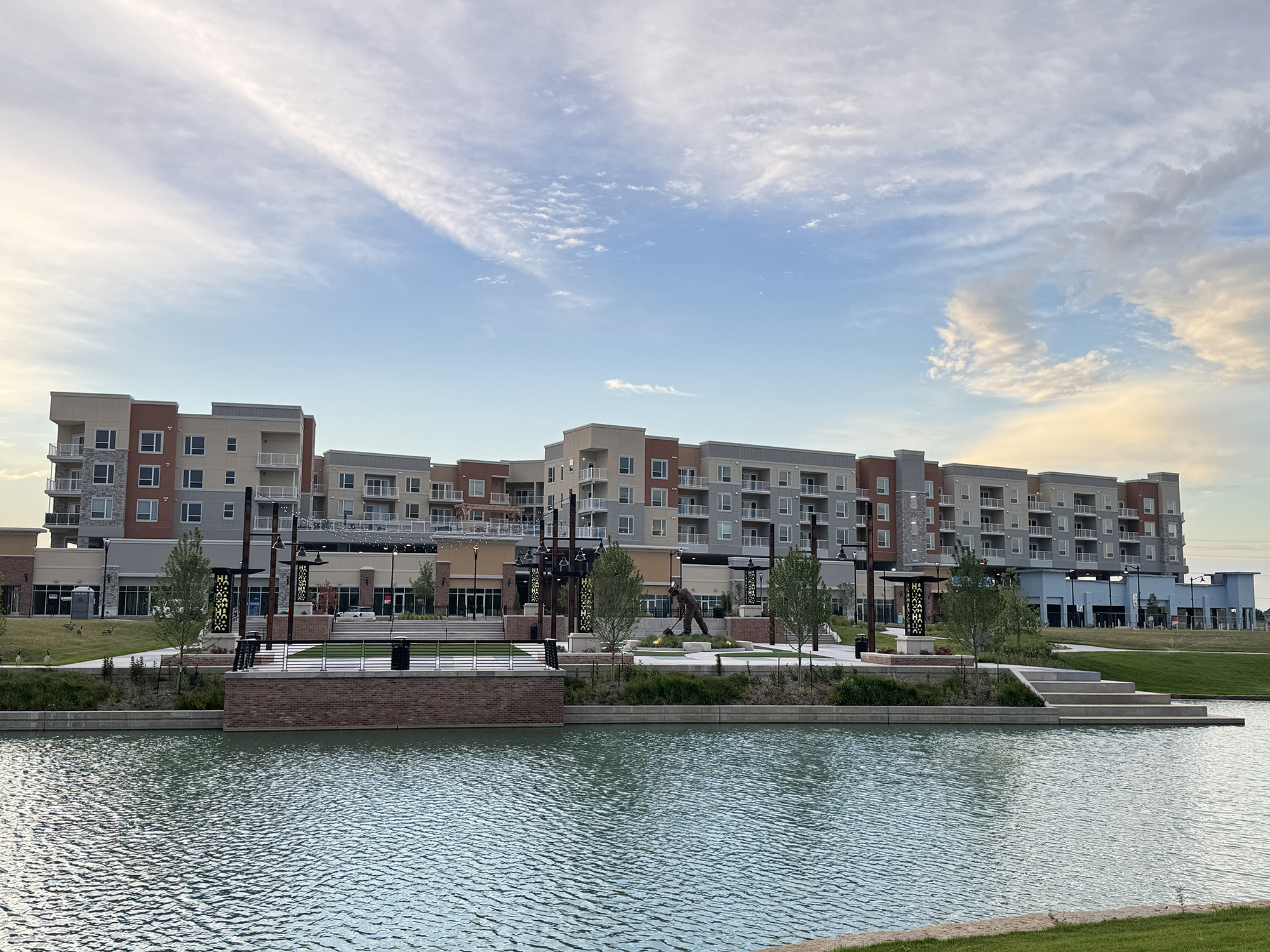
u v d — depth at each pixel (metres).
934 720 39.34
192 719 34.41
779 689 39.91
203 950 14.73
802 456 104.94
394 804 23.72
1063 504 119.19
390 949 14.82
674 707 37.88
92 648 48.53
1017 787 26.91
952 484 113.25
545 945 15.02
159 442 84.06
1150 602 108.81
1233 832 22.28
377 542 86.94
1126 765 30.34
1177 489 127.25
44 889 17.39
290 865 18.84
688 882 18.16
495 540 82.12
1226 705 46.03
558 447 102.31
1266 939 11.74
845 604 82.06
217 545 76.81
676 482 97.62
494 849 20.12
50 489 81.81
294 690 34.34
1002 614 46.78
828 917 16.33
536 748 31.62
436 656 44.69
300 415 89.62
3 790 24.95
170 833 20.98
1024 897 17.52
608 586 42.94
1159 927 13.10
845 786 26.62
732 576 89.12
